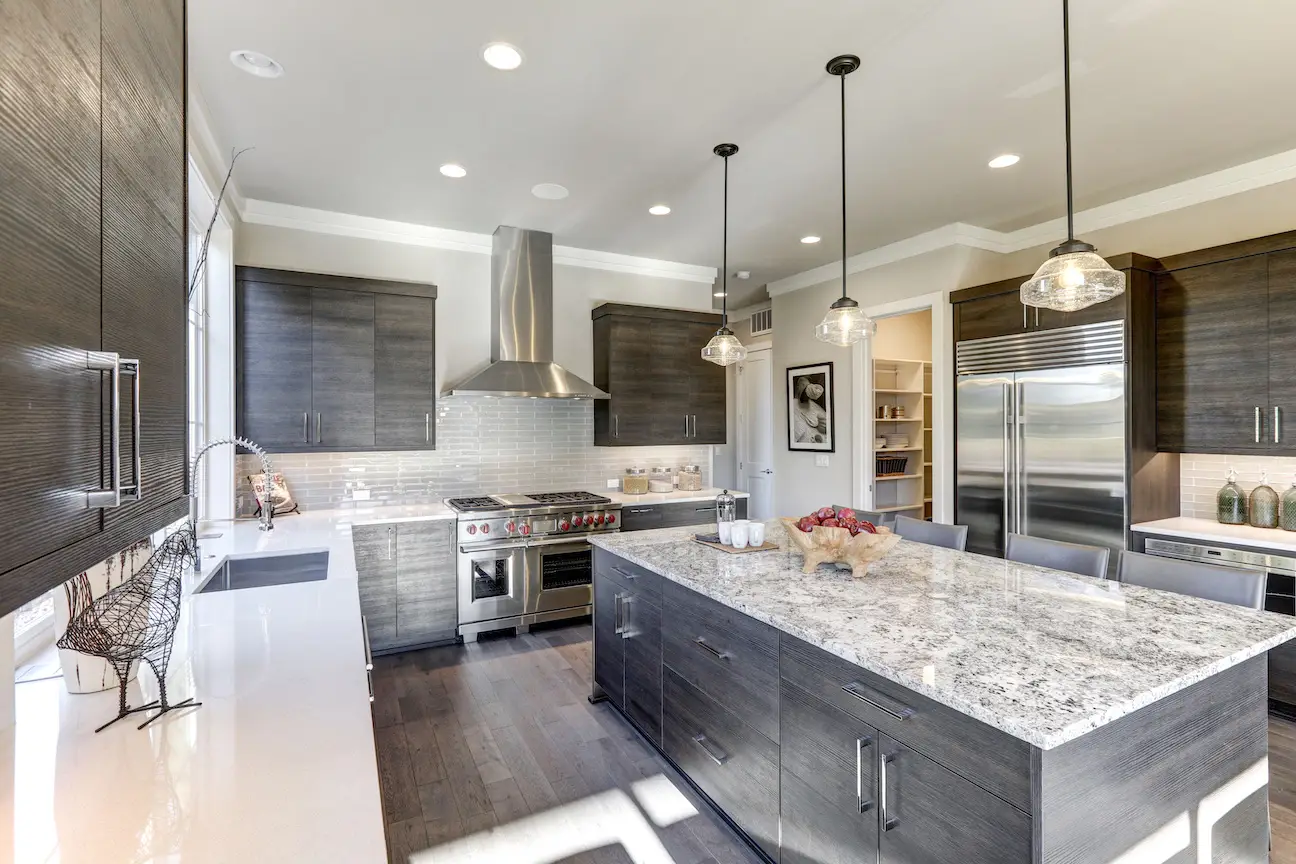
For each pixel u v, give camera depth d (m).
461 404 4.58
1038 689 1.32
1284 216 3.29
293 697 1.31
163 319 1.09
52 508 0.66
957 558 2.61
